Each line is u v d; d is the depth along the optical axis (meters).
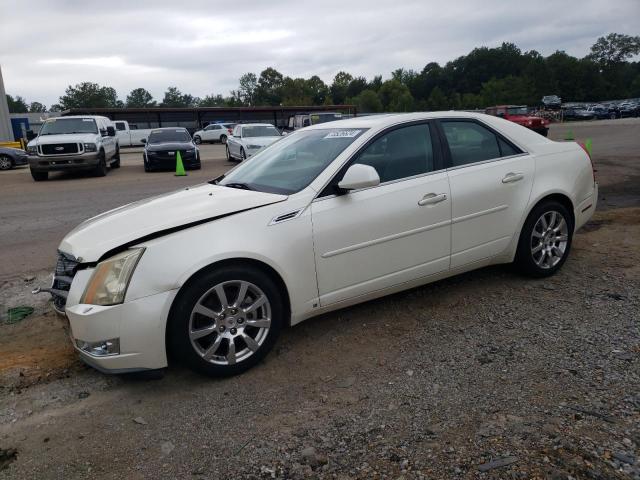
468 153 4.43
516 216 4.56
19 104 142.88
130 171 19.20
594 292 4.48
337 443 2.72
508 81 107.69
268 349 3.55
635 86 120.19
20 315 4.72
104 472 2.61
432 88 137.62
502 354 3.53
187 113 48.75
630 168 12.61
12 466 2.68
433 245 4.16
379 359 3.58
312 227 3.62
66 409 3.19
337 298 3.81
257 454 2.68
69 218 9.52
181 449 2.76
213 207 3.56
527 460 2.47
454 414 2.89
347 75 141.38
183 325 3.23
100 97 127.88
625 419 2.73
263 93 132.50
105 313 3.09
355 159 3.91
